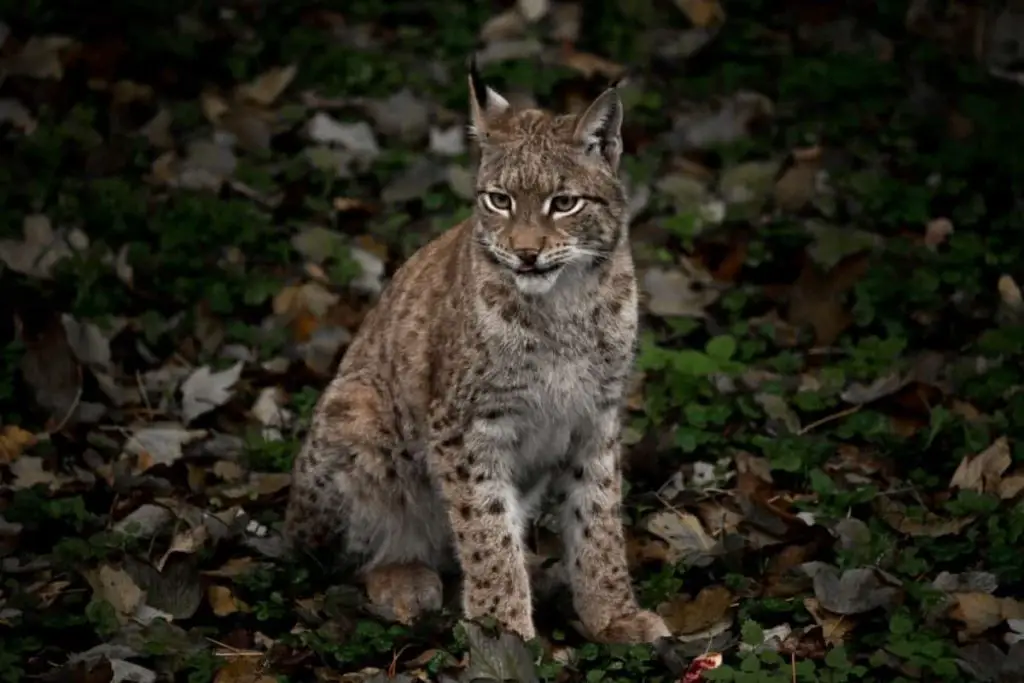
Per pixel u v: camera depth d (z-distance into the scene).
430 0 18.16
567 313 9.02
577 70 16.16
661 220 13.58
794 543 9.73
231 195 14.24
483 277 9.05
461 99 15.91
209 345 12.21
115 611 9.10
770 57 16.61
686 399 11.27
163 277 12.93
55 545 9.80
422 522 9.83
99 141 15.06
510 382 9.08
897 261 12.73
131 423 11.39
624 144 14.98
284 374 11.91
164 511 10.11
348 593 9.50
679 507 10.29
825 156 14.56
